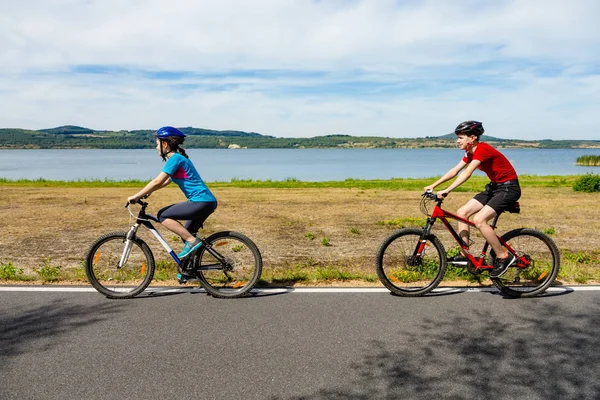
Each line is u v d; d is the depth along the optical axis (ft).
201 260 17.63
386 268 18.03
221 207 47.57
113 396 10.24
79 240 28.71
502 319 14.98
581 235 30.76
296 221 37.70
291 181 105.19
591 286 18.74
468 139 17.61
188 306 16.33
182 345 12.92
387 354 12.36
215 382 10.86
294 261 23.48
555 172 190.39
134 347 12.80
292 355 12.30
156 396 10.24
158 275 19.84
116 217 39.17
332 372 11.36
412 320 14.90
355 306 16.29
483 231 17.30
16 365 11.70
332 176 183.73
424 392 10.42
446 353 12.42
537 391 10.46
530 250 18.10
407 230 17.79
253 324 14.53
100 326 14.35
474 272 17.99
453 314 15.47
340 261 23.44
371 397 10.21
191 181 16.97
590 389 10.54
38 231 31.91
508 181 17.03
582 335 13.60
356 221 37.83
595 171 199.11
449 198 56.44
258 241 29.04
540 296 17.51
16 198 55.47
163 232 32.96
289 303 16.62
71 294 17.61
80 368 11.54
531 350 12.59
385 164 343.46
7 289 18.15
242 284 17.69
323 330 14.03
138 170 248.32
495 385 10.73
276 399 10.14
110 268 18.31
